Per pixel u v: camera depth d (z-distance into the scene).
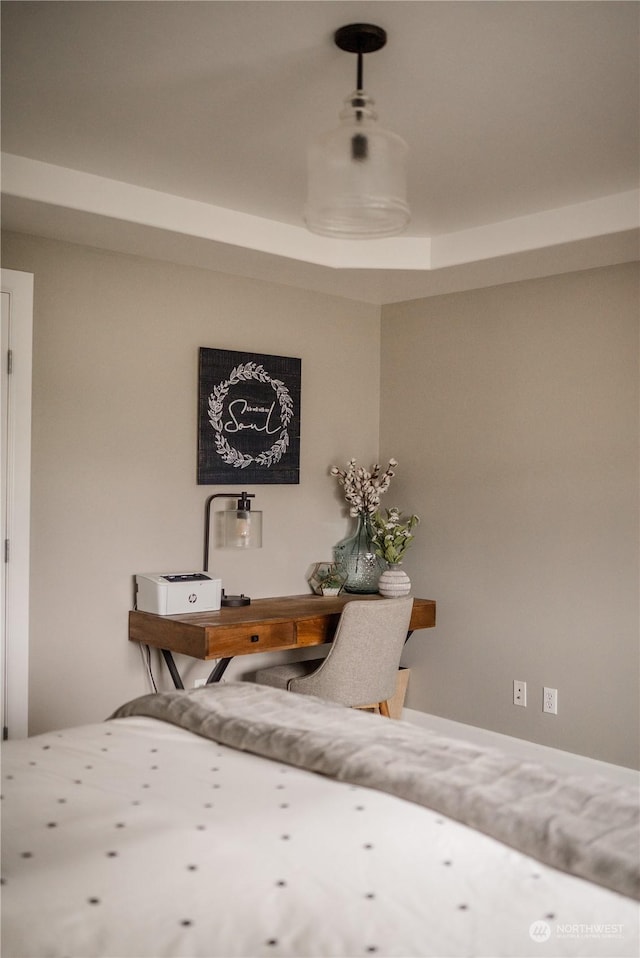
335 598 4.73
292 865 1.57
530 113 2.89
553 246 3.86
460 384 4.79
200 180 3.57
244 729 2.28
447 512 4.84
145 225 3.67
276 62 2.55
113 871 1.52
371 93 2.75
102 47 2.48
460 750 2.11
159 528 4.25
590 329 4.24
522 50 2.47
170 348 4.28
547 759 4.34
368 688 4.06
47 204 3.41
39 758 2.14
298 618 4.14
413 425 5.03
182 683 4.15
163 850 1.60
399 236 4.29
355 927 1.39
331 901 1.46
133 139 3.15
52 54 2.52
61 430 3.92
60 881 1.48
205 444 4.39
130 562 4.15
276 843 1.65
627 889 1.54
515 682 4.50
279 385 4.69
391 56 2.50
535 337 4.46
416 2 2.22
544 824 1.70
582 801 1.81
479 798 1.80
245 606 4.39
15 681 3.70
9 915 1.38
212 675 4.15
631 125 2.98
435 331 4.93
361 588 4.90
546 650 4.38
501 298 4.61
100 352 4.04
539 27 2.34
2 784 1.94
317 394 4.91
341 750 2.09
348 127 2.30
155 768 2.08
